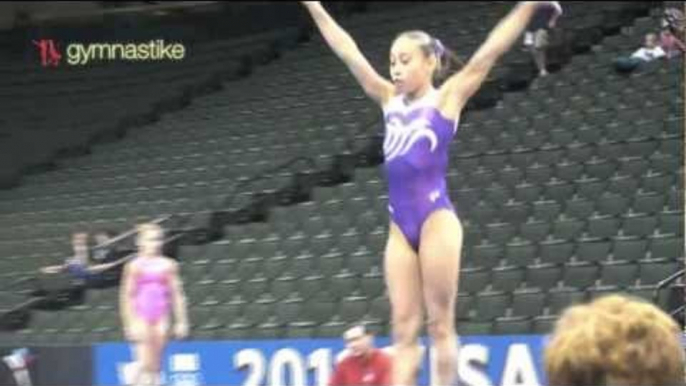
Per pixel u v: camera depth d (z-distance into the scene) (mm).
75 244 20734
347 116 25500
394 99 6598
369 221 19812
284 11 30922
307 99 27016
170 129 27188
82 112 28625
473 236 18203
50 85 29719
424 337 13453
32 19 30562
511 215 18641
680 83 21625
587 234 17359
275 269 18891
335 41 6820
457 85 6438
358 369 11750
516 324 14977
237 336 16969
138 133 27406
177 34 30500
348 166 22828
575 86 23188
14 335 18688
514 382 13859
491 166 20672
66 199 24656
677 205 17391
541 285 16172
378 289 17250
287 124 25891
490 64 6363
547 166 19875
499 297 15805
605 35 26156
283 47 30266
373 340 14953
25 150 27469
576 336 2486
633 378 2422
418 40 6477
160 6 30625
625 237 16781
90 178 25484
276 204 21953
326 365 15016
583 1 27641
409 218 6441
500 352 13977
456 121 6453
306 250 19422
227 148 25359
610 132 20719
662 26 22828
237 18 30922
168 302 15133
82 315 18859
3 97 29422
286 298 17891
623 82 22719
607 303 2561
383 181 21234
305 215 20812
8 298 20266
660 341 2453
